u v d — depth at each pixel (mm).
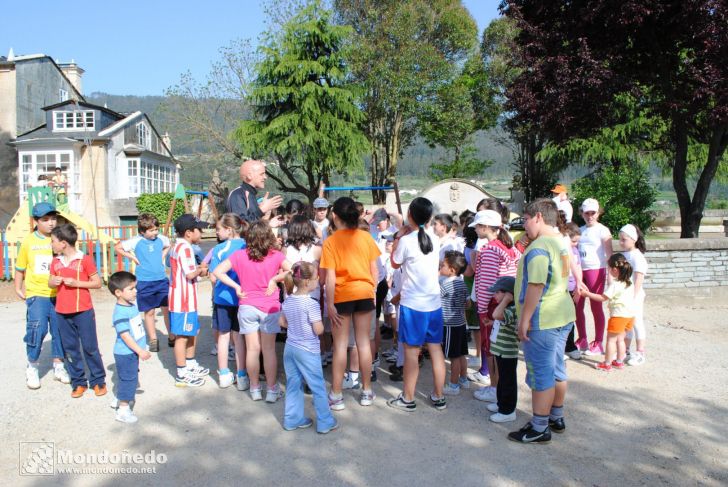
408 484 3828
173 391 5727
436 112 28016
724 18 10273
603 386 5789
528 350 4457
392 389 5812
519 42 13734
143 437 4605
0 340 7746
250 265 5328
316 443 4484
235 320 5773
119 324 4789
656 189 17172
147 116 29703
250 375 5430
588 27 12148
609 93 11812
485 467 4066
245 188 6551
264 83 25062
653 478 3898
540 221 4492
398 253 5074
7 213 25516
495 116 31141
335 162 24453
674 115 12211
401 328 5117
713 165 12195
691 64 11734
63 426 4824
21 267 5816
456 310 5508
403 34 26250
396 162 30812
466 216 7195
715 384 5840
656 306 9836
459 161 32562
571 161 25750
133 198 26094
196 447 4418
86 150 25797
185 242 5852
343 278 5113
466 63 30891
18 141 24734
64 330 5406
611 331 6230
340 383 5191
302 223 5938
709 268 9977
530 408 5207
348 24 27938
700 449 4344
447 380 6066
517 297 4500
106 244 11984
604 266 6848
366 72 26953
